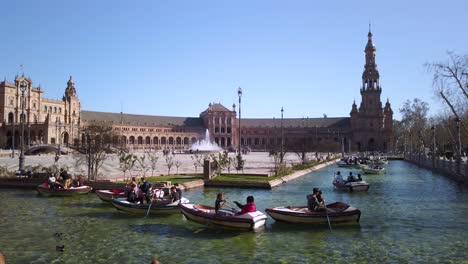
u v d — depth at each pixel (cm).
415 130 12800
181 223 2277
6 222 2289
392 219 2450
